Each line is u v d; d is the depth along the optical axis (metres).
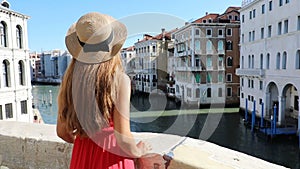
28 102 21.20
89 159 1.21
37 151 2.28
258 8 28.16
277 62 24.69
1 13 18.09
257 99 28.20
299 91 21.23
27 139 2.29
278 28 24.59
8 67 19.02
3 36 18.66
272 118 22.61
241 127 24.61
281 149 19.47
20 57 20.22
